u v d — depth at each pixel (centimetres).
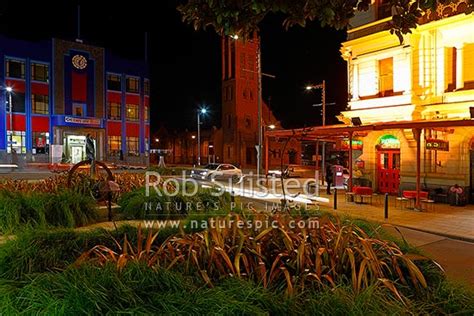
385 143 1952
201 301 331
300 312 342
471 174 1645
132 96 4978
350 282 407
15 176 2664
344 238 481
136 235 611
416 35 1780
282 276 416
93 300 324
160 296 341
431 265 507
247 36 407
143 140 5056
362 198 1675
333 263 430
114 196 1255
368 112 1938
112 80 4812
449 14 1669
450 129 1633
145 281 371
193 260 433
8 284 387
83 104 4531
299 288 390
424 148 1734
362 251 454
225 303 328
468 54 1647
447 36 1695
